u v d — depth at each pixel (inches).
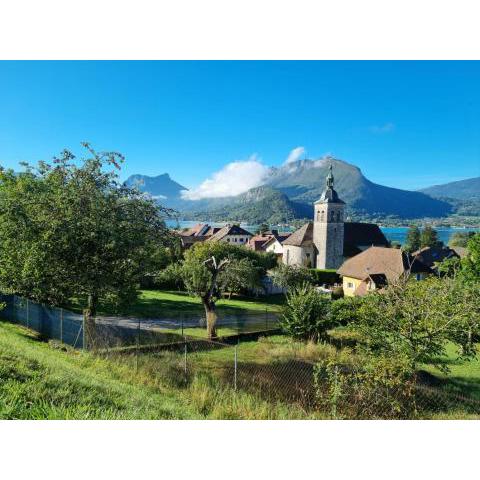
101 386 388.2
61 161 695.7
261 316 1190.9
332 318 896.3
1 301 821.9
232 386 506.0
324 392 501.0
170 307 1332.4
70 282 685.3
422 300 534.6
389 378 462.3
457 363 773.9
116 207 692.1
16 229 666.8
